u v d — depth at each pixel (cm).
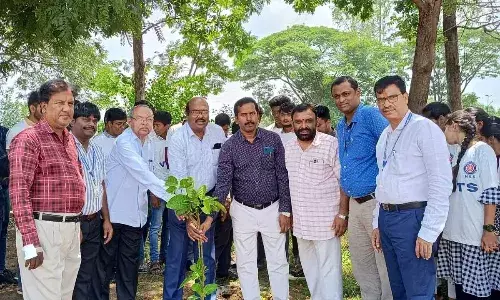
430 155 326
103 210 431
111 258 440
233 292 532
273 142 433
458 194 398
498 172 412
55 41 609
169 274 440
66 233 336
